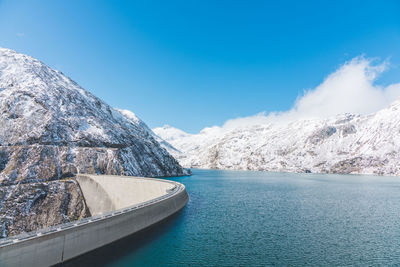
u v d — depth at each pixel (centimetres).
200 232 4866
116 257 3581
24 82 17388
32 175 10556
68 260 3231
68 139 14512
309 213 6831
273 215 6512
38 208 8425
